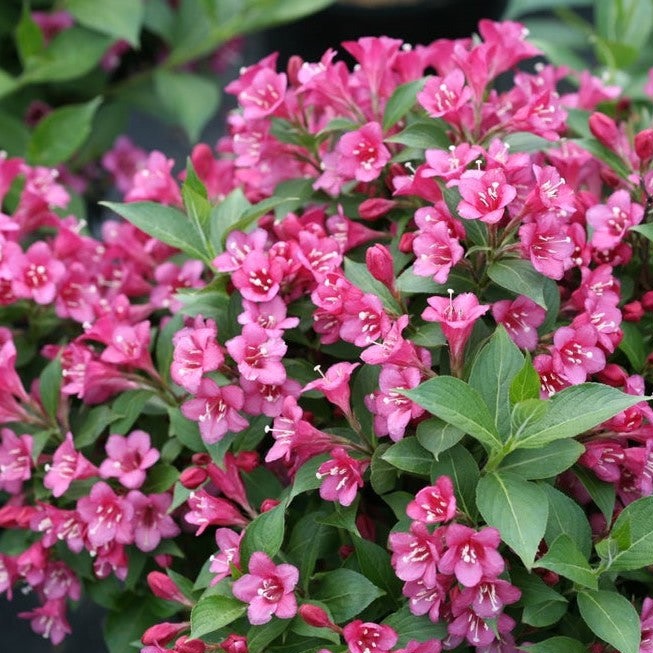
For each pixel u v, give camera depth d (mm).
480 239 1015
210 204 1111
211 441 1012
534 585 982
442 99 1063
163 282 1148
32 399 1120
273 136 1115
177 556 1102
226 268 1037
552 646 978
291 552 1021
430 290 1016
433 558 954
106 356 1081
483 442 965
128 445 1073
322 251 1045
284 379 995
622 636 961
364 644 974
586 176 1142
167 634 1013
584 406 962
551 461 979
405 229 1083
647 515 974
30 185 1202
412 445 988
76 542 1072
